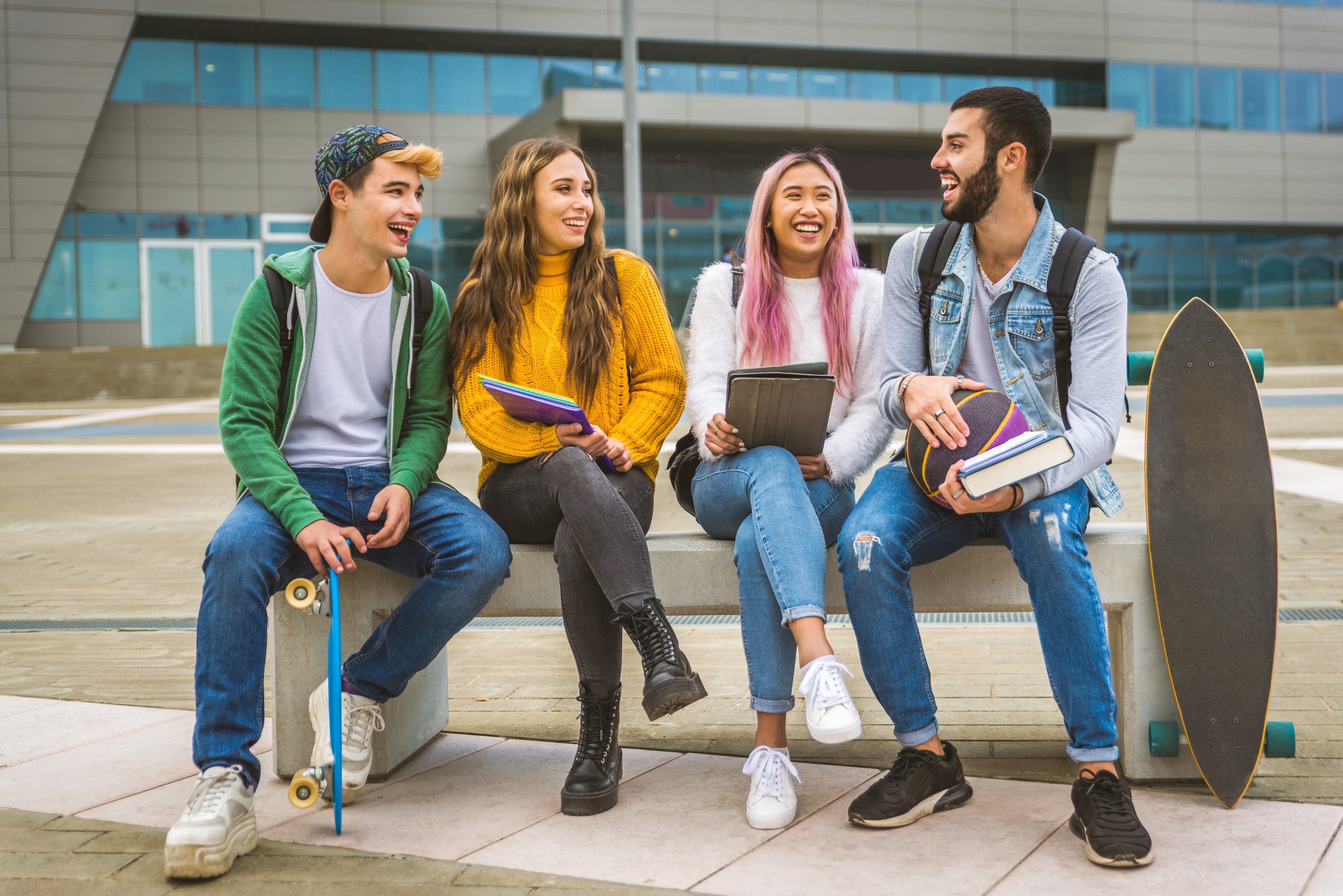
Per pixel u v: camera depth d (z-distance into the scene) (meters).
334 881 2.09
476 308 2.67
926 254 2.59
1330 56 32.34
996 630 4.18
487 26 27.61
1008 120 2.41
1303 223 32.66
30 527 7.02
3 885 2.08
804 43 28.75
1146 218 31.72
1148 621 2.53
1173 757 2.54
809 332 2.87
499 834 2.32
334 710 2.30
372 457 2.65
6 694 3.45
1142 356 2.64
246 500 2.49
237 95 27.69
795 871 2.11
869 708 3.26
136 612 4.67
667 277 27.28
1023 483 2.28
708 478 2.65
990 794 2.51
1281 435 10.81
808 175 2.82
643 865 2.15
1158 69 31.36
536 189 2.67
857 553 2.34
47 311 27.16
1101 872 2.07
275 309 2.54
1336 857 2.11
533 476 2.54
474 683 3.61
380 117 28.06
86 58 26.52
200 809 2.12
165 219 27.58
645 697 2.27
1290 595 4.46
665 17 28.05
